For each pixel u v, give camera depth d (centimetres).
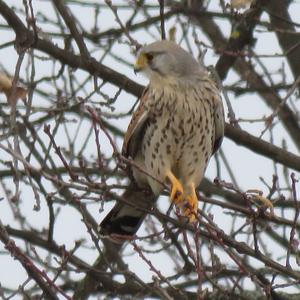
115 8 1337
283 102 1352
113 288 1228
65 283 1341
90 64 1320
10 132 1155
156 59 1297
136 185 1248
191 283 1308
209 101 1296
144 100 1305
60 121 1297
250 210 1059
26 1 1255
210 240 1124
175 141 1294
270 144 1376
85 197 1062
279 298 1097
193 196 1238
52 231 1218
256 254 1062
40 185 1156
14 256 1048
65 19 1334
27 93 1267
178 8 1455
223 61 1425
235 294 1139
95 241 1118
